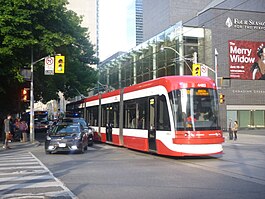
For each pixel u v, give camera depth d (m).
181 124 15.52
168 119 16.02
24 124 29.22
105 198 8.39
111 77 75.31
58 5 26.50
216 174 11.82
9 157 17.73
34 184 10.23
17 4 24.45
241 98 48.91
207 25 48.25
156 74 53.41
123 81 67.81
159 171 12.52
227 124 47.94
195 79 16.27
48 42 26.25
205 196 8.51
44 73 29.17
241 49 49.16
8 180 10.92
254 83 49.59
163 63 51.25
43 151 21.19
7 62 26.45
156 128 17.06
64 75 34.03
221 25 48.47
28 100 28.44
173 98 15.91
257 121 49.53
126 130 21.14
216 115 15.96
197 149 15.24
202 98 15.96
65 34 28.19
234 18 49.06
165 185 9.91
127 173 12.11
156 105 17.28
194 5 71.06
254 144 27.03
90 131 25.20
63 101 90.50
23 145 25.81
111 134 23.92
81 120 26.09
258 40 50.00
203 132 15.42
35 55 29.03
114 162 15.29
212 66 47.53
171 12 69.75
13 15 24.50
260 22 50.12
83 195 8.73
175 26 48.72
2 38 24.95
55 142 18.84
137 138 19.39
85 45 43.56
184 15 70.38
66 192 9.12
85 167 13.71
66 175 11.79
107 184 10.12
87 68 44.25
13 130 30.44
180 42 47.31
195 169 13.01
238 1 54.06
